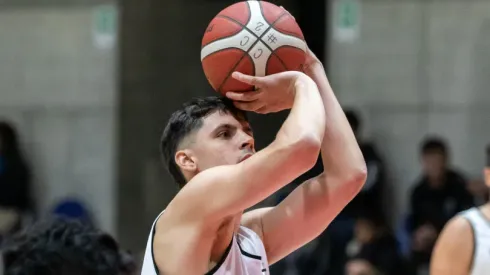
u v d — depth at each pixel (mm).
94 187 19031
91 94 19062
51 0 19219
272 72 4840
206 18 18375
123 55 18688
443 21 17000
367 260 12125
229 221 4668
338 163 5242
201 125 4766
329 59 17391
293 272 13070
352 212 13492
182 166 4797
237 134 4781
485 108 16797
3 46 19438
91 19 19000
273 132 16922
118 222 18594
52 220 4348
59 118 19219
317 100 4605
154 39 18516
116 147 18781
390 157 17078
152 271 4648
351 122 14484
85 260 4098
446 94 16953
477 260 7566
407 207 16297
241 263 4809
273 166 4391
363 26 17266
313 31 18328
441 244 7801
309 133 4402
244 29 4793
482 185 13664
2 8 19438
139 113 18547
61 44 19188
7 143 17031
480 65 16828
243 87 4836
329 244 13195
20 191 16922
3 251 4316
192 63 18422
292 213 5266
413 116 17062
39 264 4051
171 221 4633
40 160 19266
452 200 13633
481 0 16828
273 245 5305
